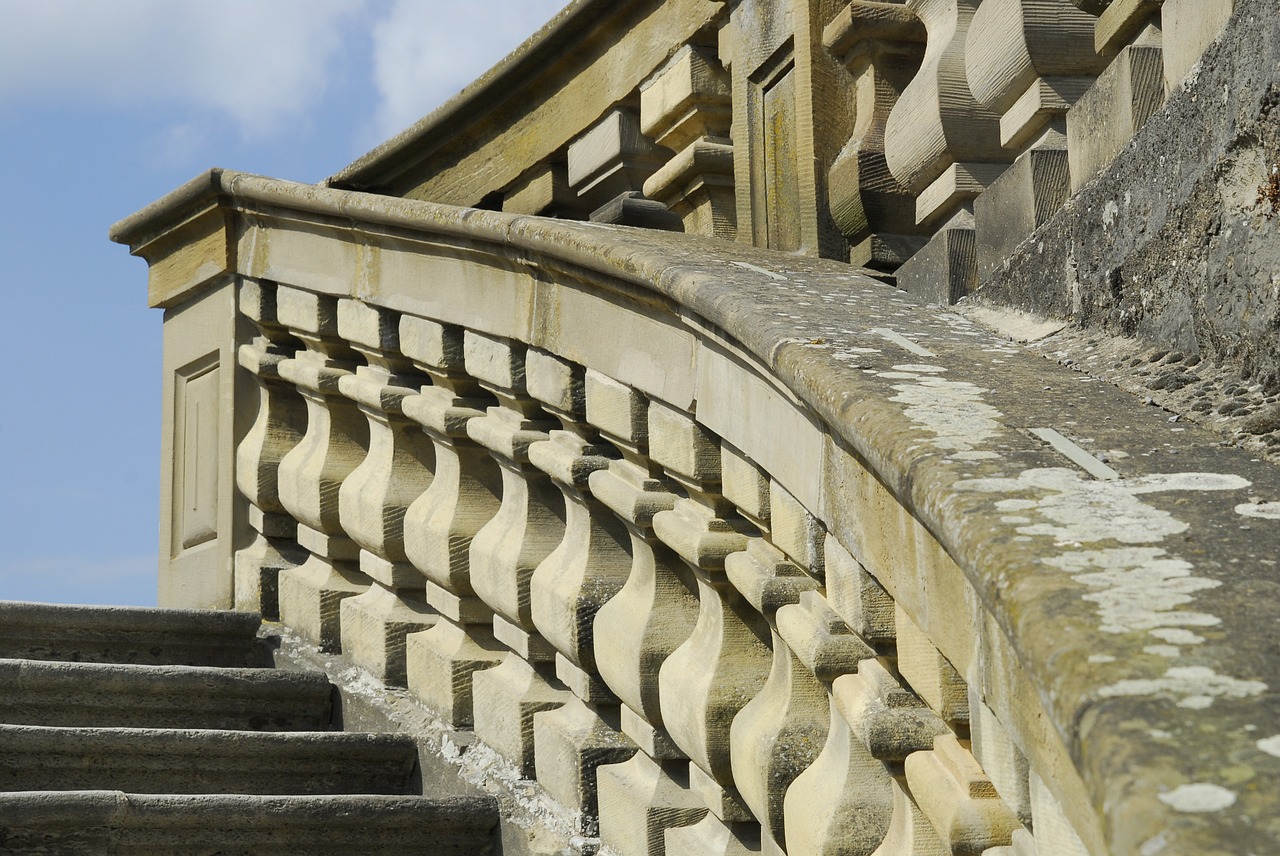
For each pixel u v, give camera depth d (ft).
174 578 20.35
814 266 13.33
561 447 13.75
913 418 8.23
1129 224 10.29
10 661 15.14
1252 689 5.05
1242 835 4.33
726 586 11.41
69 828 12.48
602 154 19.44
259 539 19.48
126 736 14.26
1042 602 5.83
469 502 15.43
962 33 13.46
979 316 11.93
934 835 8.82
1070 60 11.97
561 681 14.11
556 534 14.37
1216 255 9.16
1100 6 11.68
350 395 17.37
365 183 24.53
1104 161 11.13
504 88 21.12
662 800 12.01
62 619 16.80
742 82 16.48
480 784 14.07
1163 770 4.66
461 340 15.71
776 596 10.53
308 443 18.63
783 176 15.76
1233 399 8.56
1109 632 5.50
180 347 20.93
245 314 19.93
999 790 7.59
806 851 9.76
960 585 7.54
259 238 19.60
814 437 9.62
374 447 17.19
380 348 16.88
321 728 16.63
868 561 8.82
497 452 14.66
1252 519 6.67
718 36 17.17
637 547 12.59
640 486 12.52
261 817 13.02
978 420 8.26
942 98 13.04
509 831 13.52
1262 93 8.55
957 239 12.89
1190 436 8.16
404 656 16.31
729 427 11.00
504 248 14.40
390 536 16.37
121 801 12.57
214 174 19.58
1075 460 7.61
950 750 8.46
